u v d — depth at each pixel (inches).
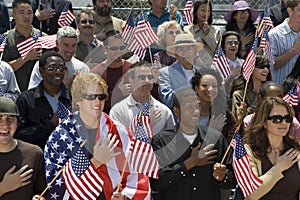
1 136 198.4
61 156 201.9
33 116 237.3
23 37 302.4
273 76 316.5
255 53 251.1
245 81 275.9
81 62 272.2
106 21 319.6
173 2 370.6
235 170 211.8
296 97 258.1
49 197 202.8
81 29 298.2
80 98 199.8
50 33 335.0
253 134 218.2
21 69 289.9
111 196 201.3
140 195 202.4
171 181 214.8
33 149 204.5
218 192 225.9
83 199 197.5
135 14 358.9
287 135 218.2
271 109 214.1
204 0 320.5
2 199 199.9
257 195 212.5
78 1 380.8
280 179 213.5
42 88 241.3
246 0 365.1
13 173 199.5
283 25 318.7
